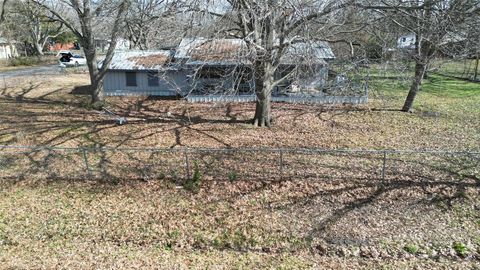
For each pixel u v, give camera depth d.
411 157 13.14
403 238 8.51
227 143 14.79
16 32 45.88
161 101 23.12
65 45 66.38
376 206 9.84
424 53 17.56
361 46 15.02
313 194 10.43
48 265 7.45
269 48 12.98
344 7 12.82
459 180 11.17
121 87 24.88
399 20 15.53
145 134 16.09
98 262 7.59
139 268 7.39
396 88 25.34
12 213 9.51
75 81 30.66
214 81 20.77
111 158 13.14
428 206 9.79
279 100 22.52
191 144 14.69
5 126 17.19
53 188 10.88
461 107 21.19
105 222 9.17
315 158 13.00
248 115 19.36
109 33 21.69
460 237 8.51
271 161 12.74
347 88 18.47
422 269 7.43
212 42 13.79
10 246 8.20
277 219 9.32
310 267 7.50
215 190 10.70
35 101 22.81
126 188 10.87
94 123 17.94
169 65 17.78
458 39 14.30
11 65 42.12
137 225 9.05
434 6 12.69
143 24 15.08
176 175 11.63
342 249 8.16
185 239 8.55
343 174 11.61
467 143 14.77
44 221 9.20
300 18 12.42
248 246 8.35
